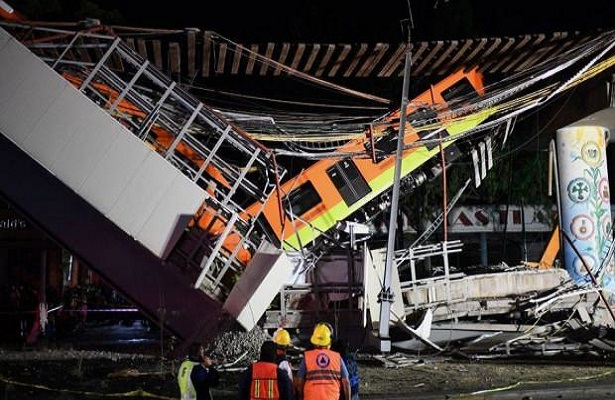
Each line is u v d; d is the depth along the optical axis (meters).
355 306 19.25
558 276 22.19
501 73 22.94
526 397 12.53
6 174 17.39
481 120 22.38
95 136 16.14
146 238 16.11
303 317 18.75
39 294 23.28
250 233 17.98
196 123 17.94
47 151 16.08
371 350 17.89
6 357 16.84
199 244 16.92
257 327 17.06
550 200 31.12
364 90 27.41
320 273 19.66
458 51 20.30
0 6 17.58
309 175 20.75
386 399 11.97
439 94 21.81
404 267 22.86
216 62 20.06
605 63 20.59
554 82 22.73
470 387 13.09
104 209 16.09
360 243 22.22
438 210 30.67
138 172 16.17
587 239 22.95
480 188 31.08
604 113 21.70
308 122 20.92
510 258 34.66
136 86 17.81
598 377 14.08
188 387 8.80
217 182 19.47
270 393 7.61
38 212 17.47
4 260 25.47
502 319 20.97
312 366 7.90
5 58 16.06
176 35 18.62
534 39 19.98
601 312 20.67
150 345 19.48
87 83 16.52
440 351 17.50
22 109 16.08
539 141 26.03
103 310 25.02
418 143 20.59
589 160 23.22
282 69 20.69
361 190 21.06
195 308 17.22
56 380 13.78
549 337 18.61
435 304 20.11
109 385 13.28
